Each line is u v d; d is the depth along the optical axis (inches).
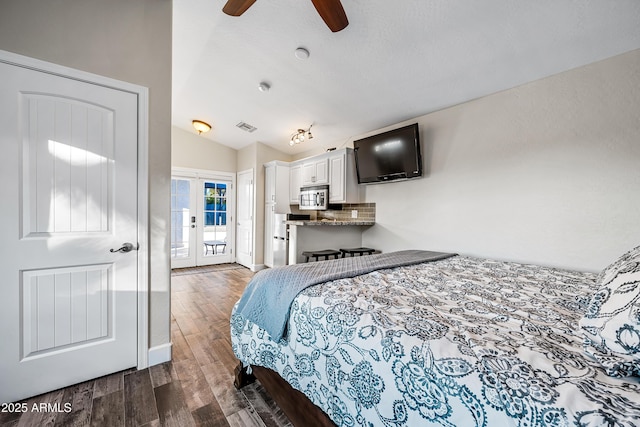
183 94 141.9
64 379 61.2
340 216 167.0
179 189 192.9
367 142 136.5
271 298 55.0
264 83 119.8
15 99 55.1
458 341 32.0
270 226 184.7
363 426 35.5
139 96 68.7
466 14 72.2
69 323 61.5
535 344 31.3
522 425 22.8
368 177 139.1
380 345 34.9
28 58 55.9
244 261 203.5
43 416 53.3
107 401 57.9
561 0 64.3
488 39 78.3
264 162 193.8
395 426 31.8
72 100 60.7
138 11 68.6
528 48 78.4
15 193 55.4
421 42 83.7
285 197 187.3
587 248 79.9
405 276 63.6
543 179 88.3
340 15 60.0
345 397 38.3
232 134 188.4
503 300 47.8
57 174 59.6
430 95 108.0
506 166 96.7
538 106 89.3
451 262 83.7
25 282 56.9
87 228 62.9
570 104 82.7
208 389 62.8
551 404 22.4
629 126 73.2
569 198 83.2
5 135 54.4
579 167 81.3
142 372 68.6
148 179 70.4
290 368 48.7
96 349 64.7
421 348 31.8
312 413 45.4
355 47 90.5
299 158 201.5
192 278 164.9
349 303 44.3
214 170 206.7
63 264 60.4
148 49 70.0
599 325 29.0
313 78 111.6
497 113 99.0
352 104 125.3
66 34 59.7
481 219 103.3
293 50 97.1
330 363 41.1
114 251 66.1
